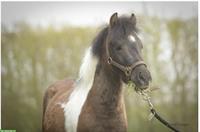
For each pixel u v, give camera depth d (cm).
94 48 547
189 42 1488
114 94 529
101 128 529
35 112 1587
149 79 504
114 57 525
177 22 1495
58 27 1560
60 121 570
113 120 530
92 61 546
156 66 1492
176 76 1493
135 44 521
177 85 1493
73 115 548
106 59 534
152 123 1465
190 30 1484
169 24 1499
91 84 547
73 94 582
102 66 539
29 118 1589
